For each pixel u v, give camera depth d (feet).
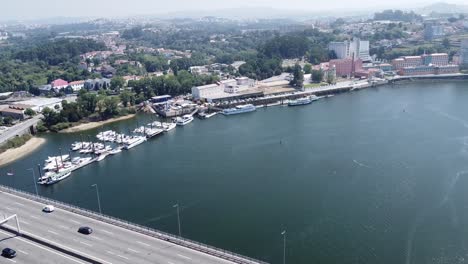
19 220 501.15
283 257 478.59
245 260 403.13
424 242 504.02
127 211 602.85
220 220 568.00
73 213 521.24
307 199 625.41
